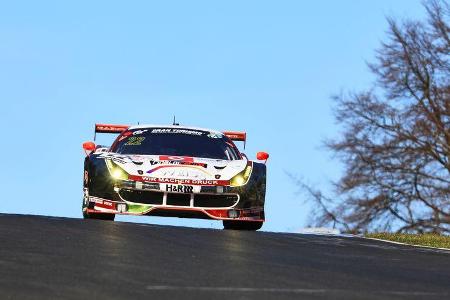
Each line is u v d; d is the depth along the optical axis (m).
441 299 17.61
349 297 17.19
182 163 37.28
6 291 16.20
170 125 41.78
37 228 27.75
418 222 96.06
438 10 98.12
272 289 17.73
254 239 28.48
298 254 24.70
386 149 97.12
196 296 16.55
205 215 36.53
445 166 96.75
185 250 23.88
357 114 99.38
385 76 99.25
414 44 99.06
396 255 26.20
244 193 36.91
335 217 98.44
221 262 21.62
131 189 36.28
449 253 27.94
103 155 37.75
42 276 18.09
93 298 15.88
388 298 17.36
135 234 27.62
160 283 17.84
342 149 99.00
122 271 19.23
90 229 28.41
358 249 27.48
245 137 44.75
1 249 22.02
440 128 96.31
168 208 36.28
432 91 98.25
